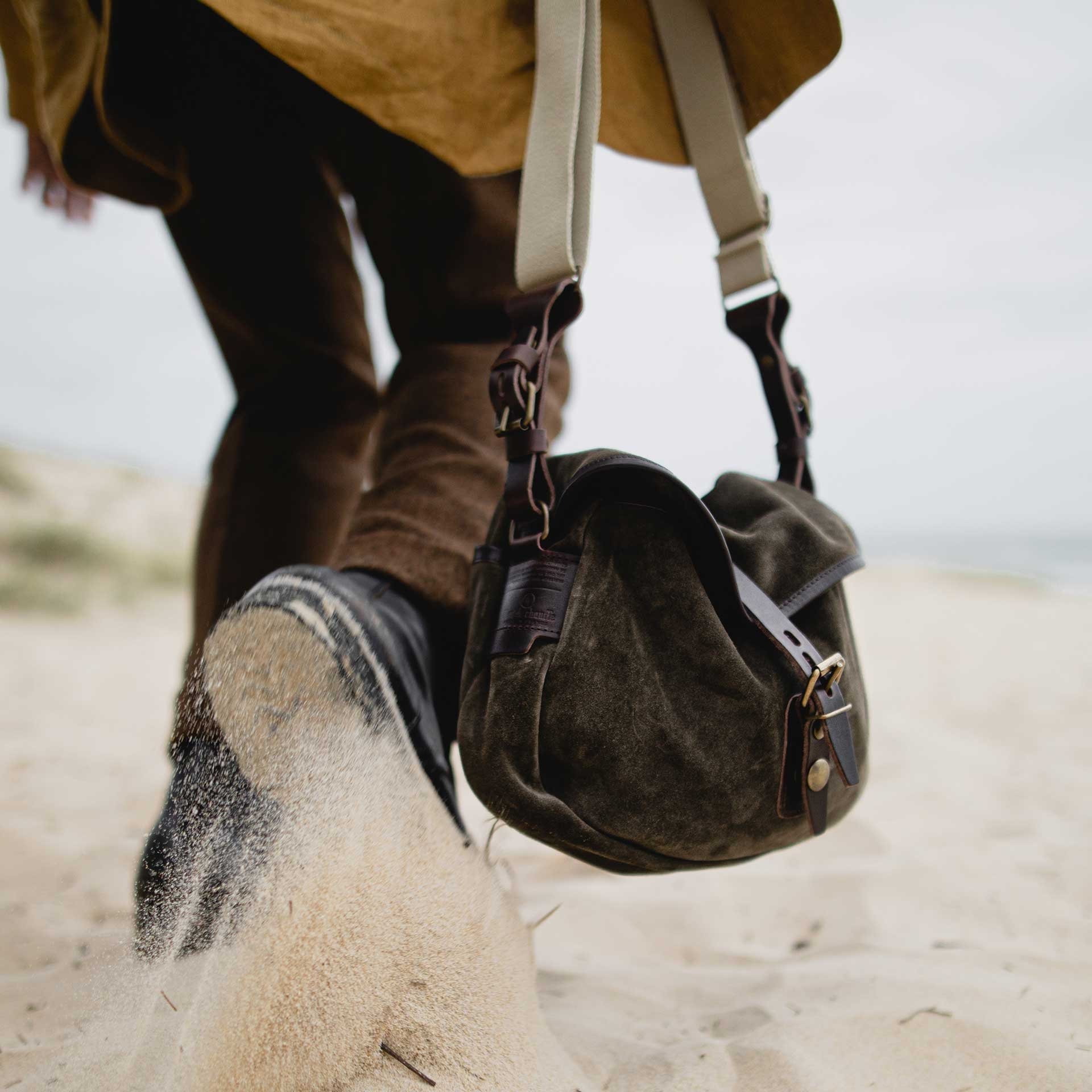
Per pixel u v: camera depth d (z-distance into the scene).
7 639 5.57
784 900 1.41
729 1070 0.84
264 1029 0.59
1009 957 1.10
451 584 0.84
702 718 0.70
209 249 1.13
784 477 1.02
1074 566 43.41
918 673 4.98
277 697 0.67
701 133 1.04
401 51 0.85
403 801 0.68
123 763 2.43
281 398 1.15
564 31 0.80
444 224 0.97
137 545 11.02
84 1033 0.63
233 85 1.08
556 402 0.97
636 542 0.73
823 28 0.95
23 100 1.34
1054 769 2.39
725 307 1.05
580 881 1.51
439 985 0.67
